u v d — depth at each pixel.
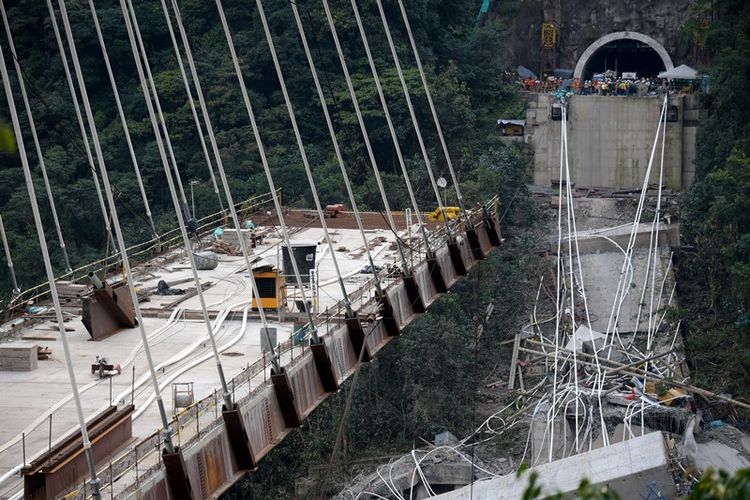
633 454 109.88
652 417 128.25
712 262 169.38
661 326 160.25
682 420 127.81
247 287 111.25
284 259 110.50
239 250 127.12
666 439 115.19
